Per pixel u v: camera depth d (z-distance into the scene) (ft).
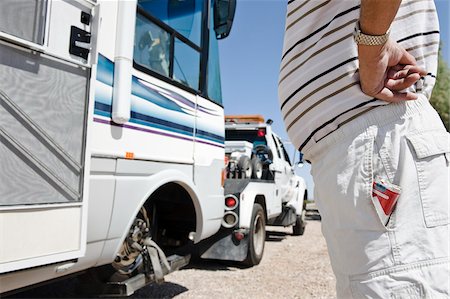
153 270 9.86
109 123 8.30
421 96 4.54
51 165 6.18
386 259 4.04
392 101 4.29
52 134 6.22
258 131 25.89
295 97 4.95
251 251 17.01
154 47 10.23
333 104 4.55
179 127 11.05
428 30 4.69
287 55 5.16
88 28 6.84
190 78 12.01
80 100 6.70
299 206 30.12
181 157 11.10
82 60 6.73
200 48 12.58
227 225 16.38
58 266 6.39
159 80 10.25
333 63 4.56
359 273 4.20
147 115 9.63
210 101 13.11
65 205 6.34
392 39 4.53
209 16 13.03
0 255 5.45
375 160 4.23
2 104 5.60
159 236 12.91
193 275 16.11
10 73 5.70
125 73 8.49
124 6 8.59
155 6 10.57
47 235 6.06
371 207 4.14
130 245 9.53
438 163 4.20
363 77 4.21
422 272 3.94
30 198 5.86
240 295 13.62
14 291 6.87
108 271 9.35
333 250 4.59
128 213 8.71
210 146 12.91
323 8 4.73
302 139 4.94
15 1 5.76
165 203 13.05
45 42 6.12
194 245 16.81
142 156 9.29
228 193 16.84
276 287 14.71
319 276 16.37
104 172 8.13
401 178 4.13
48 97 6.18
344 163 4.38
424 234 4.03
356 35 4.02
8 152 5.64
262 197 19.58
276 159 24.44
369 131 4.31
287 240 27.71
